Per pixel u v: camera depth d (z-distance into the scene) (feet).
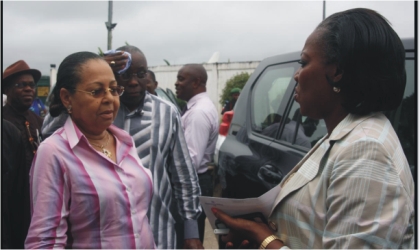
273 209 3.98
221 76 44.29
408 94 6.31
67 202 4.47
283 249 3.74
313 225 3.51
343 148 3.34
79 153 4.65
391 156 3.17
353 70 3.49
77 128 4.73
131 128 6.47
